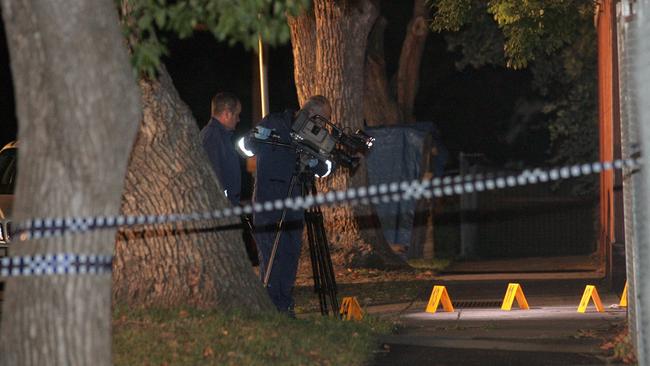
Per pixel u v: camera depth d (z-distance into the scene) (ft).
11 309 28.12
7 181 75.72
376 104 134.51
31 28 27.30
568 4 98.99
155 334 43.62
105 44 27.73
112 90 27.78
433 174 111.45
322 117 52.19
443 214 121.49
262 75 94.07
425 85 186.29
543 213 133.59
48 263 27.86
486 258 115.14
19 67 27.68
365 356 44.73
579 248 131.75
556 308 61.57
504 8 94.58
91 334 28.32
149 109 49.83
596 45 121.60
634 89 40.73
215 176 51.26
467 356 45.01
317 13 89.56
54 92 27.37
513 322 55.26
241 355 41.16
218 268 49.80
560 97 144.25
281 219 52.80
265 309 50.78
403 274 85.61
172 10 35.35
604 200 88.22
